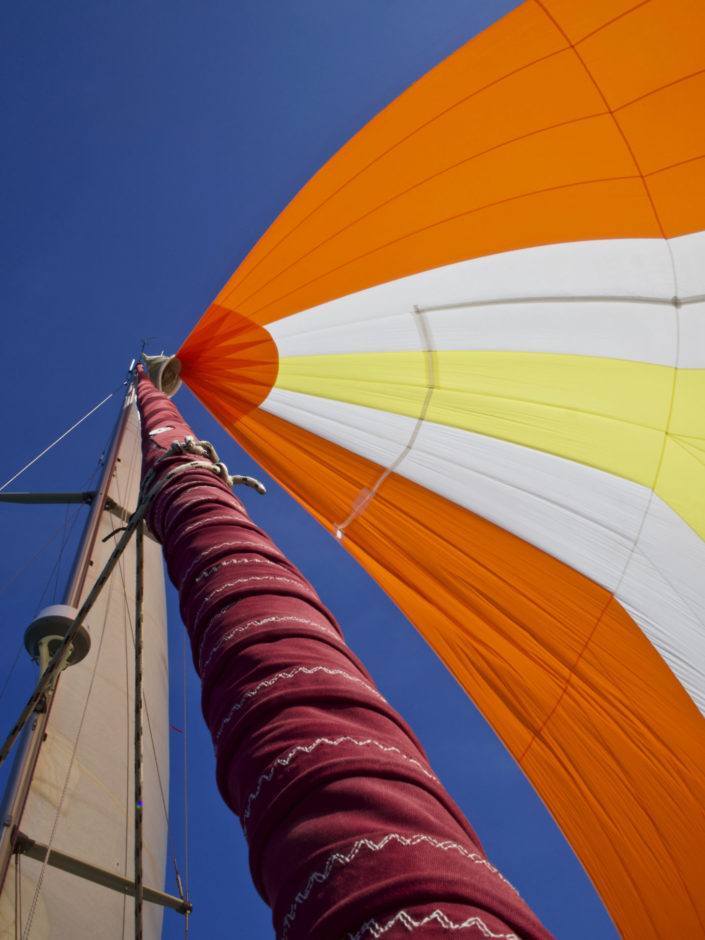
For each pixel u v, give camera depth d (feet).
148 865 23.66
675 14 16.66
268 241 21.52
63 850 19.34
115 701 27.32
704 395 19.25
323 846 4.50
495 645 21.54
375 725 5.76
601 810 20.27
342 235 21.75
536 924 4.15
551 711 20.79
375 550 22.93
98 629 29.53
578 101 18.74
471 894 4.02
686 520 19.27
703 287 18.89
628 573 19.98
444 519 21.90
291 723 5.67
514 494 21.22
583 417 20.76
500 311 21.48
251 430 23.47
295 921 4.30
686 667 18.98
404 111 19.48
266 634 6.91
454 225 21.31
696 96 17.66
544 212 20.27
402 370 22.16
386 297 22.40
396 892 3.99
